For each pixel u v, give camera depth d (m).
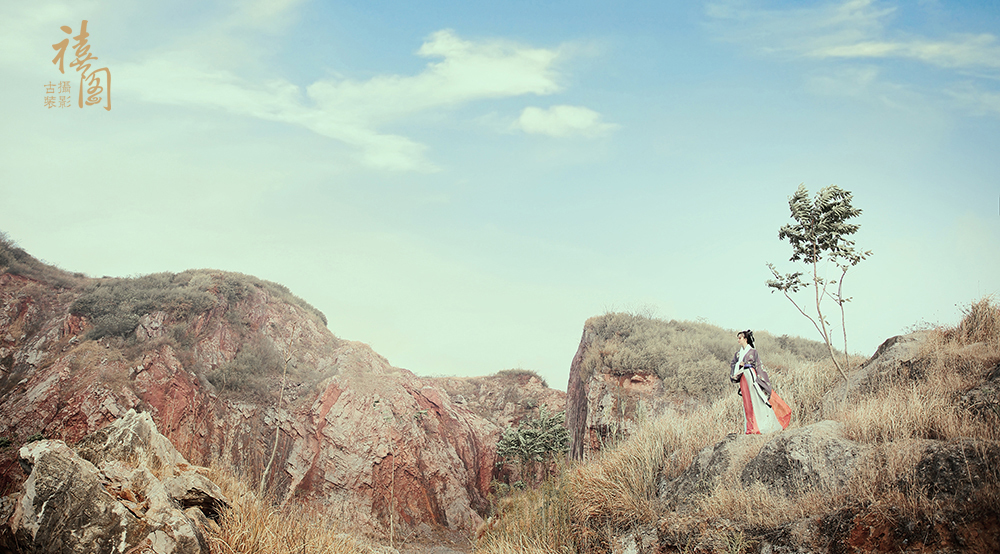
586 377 31.80
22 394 32.09
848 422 7.92
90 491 5.90
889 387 9.14
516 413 57.53
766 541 6.77
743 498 7.53
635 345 30.78
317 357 46.78
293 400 40.03
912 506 5.79
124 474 6.50
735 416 11.73
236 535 6.88
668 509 8.78
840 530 6.19
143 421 7.52
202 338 39.94
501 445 37.91
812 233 12.69
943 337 9.91
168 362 35.53
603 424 27.11
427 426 44.03
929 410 7.34
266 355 42.44
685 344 30.72
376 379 44.16
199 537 6.29
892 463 6.43
